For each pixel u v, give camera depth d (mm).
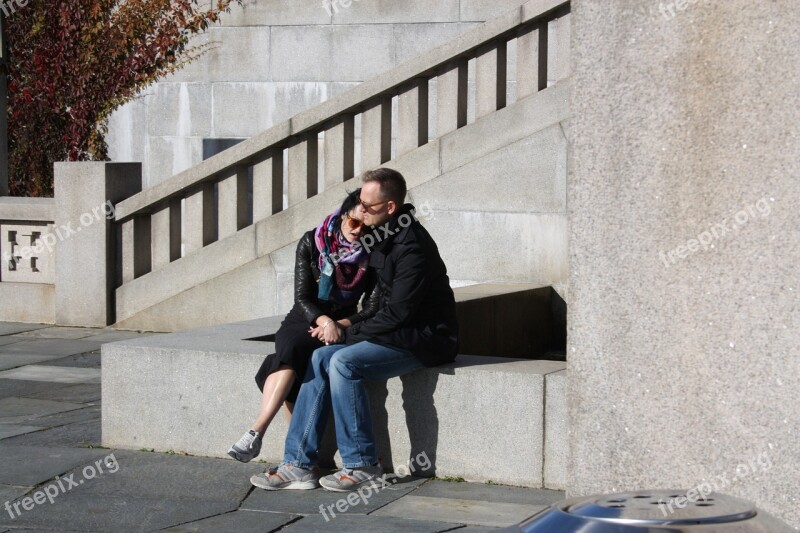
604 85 5039
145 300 11953
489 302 9227
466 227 10602
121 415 7207
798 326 4656
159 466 6785
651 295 4977
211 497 6141
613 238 5055
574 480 5223
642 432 5023
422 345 6324
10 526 5629
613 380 5082
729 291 4801
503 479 6352
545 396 6211
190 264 11688
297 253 6566
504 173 10414
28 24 15977
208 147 15273
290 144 11352
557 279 10320
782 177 4672
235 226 11609
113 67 15656
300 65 14703
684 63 4855
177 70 15359
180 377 7043
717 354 4832
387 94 11016
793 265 4664
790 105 4648
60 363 10172
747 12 4715
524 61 10570
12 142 16344
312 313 6379
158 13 15375
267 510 5891
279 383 6309
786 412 4695
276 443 6828
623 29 4984
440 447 6484
